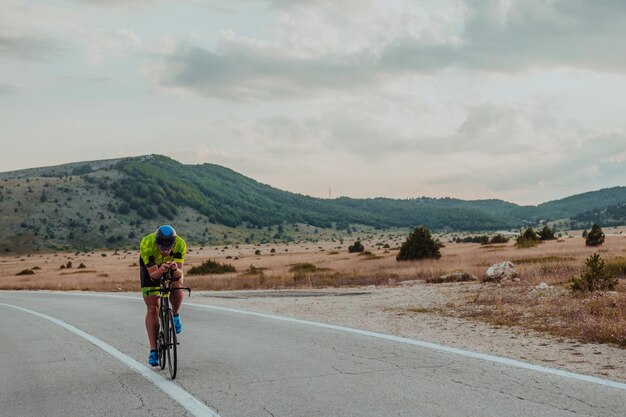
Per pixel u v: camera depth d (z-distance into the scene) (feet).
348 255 250.57
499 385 19.15
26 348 31.35
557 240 240.12
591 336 27.40
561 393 17.98
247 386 20.10
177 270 22.62
